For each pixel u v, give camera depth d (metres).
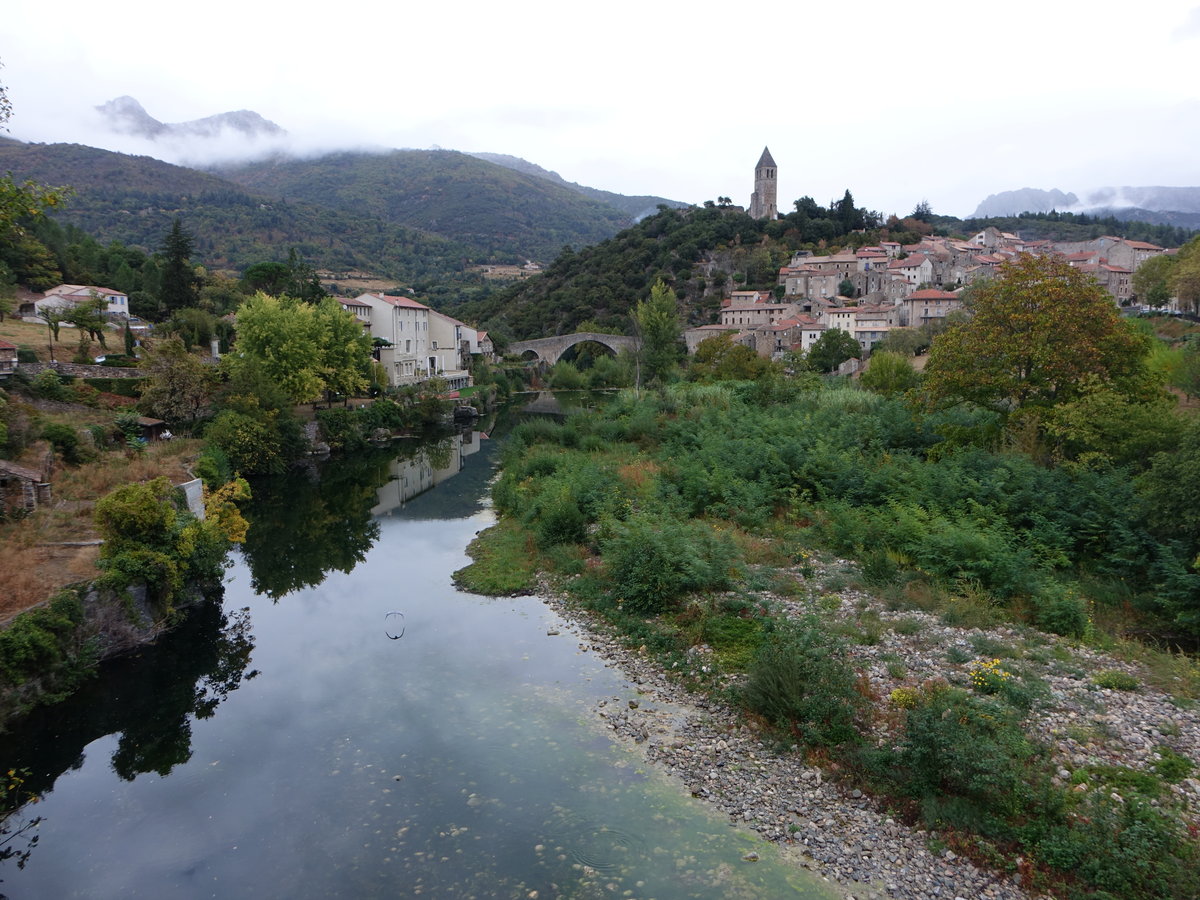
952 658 18.11
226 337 75.44
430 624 23.80
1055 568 24.12
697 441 45.41
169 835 13.51
